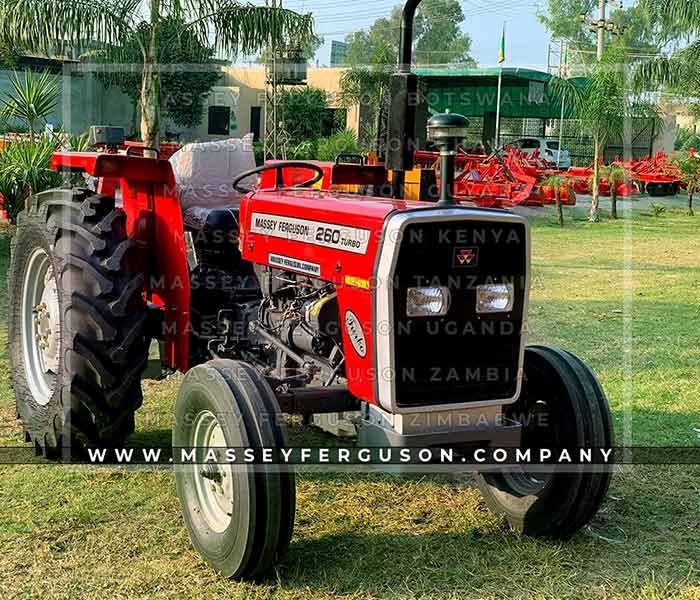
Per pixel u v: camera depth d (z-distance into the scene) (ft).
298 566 11.03
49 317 14.58
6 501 12.87
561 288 30.66
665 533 12.28
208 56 32.86
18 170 33.24
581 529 12.25
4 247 32.55
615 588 10.71
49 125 40.65
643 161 77.87
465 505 13.10
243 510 10.08
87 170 13.99
